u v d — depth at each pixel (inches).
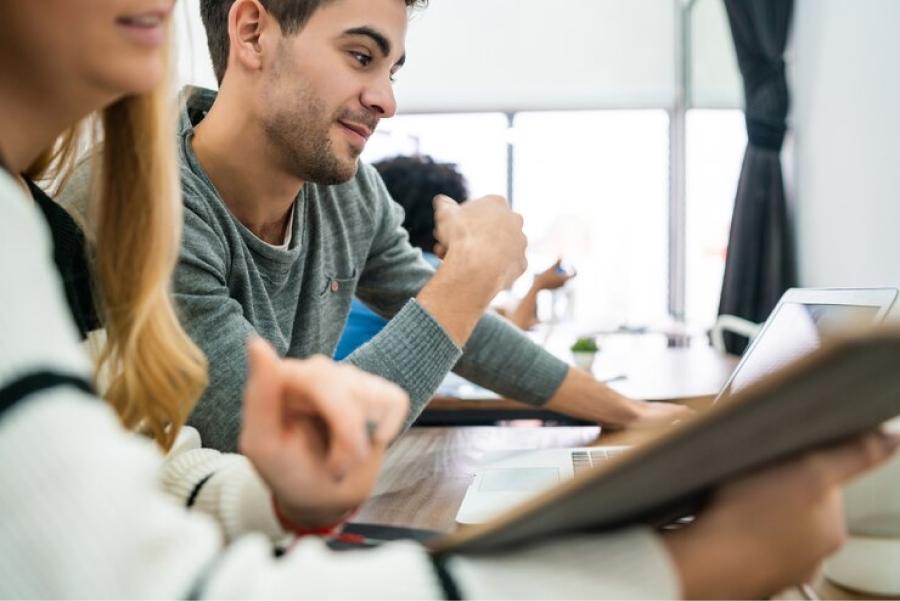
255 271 41.8
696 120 187.6
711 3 172.7
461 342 35.5
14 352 11.4
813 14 124.8
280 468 18.1
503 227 38.0
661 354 101.2
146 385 28.2
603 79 207.2
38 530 10.6
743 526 15.1
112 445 11.8
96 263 28.3
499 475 36.2
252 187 41.6
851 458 15.0
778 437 13.3
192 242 36.5
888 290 32.8
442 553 14.0
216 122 40.9
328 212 48.2
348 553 14.1
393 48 39.5
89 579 10.6
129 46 18.1
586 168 215.6
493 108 211.9
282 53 38.6
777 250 136.3
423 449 46.4
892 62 97.0
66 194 30.7
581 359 82.4
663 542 15.2
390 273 54.8
